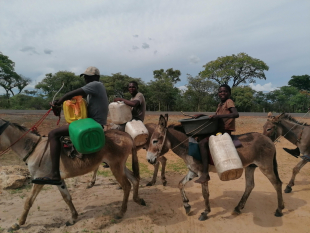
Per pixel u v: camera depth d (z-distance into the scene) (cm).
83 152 379
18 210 484
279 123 688
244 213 509
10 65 4250
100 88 419
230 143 416
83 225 436
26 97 3822
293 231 443
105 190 619
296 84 5819
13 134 421
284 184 693
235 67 4169
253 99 4319
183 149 483
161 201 556
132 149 493
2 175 609
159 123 485
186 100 4384
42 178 380
